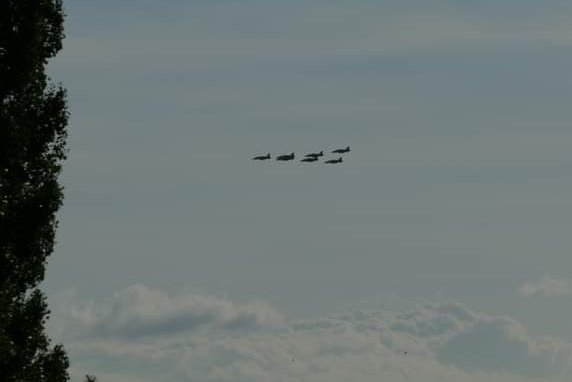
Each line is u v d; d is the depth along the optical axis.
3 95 155.00
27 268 154.00
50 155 158.25
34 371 151.62
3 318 146.62
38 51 156.50
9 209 151.50
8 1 154.12
